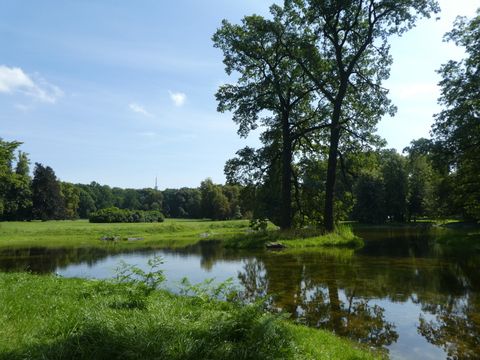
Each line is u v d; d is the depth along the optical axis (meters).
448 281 12.57
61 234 41.41
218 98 30.80
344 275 13.85
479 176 28.72
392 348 6.76
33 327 5.66
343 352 6.08
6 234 40.31
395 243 27.39
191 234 43.72
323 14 27.89
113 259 20.25
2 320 5.85
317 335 6.79
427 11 26.58
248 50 29.45
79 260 20.08
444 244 26.16
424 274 13.94
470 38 27.38
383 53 28.83
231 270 15.28
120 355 4.66
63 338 5.09
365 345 6.90
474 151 27.84
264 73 30.55
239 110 29.92
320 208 33.00
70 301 7.52
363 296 10.55
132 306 7.10
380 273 14.23
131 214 70.38
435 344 6.96
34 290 8.55
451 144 28.33
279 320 6.49
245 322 5.63
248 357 4.92
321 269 15.30
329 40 29.48
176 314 6.56
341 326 7.96
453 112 28.16
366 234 38.72
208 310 7.22
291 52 29.58
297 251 22.41
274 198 32.81
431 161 30.20
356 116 30.34
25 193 73.62
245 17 29.61
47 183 83.19
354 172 33.34
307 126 32.38
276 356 5.07
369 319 8.45
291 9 28.77
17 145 48.09
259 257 19.62
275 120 32.50
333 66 29.31
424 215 68.88
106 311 6.36
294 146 32.41
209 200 92.69
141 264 17.56
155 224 56.06
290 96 31.17
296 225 33.56
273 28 28.67
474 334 7.48
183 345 4.91
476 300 10.06
